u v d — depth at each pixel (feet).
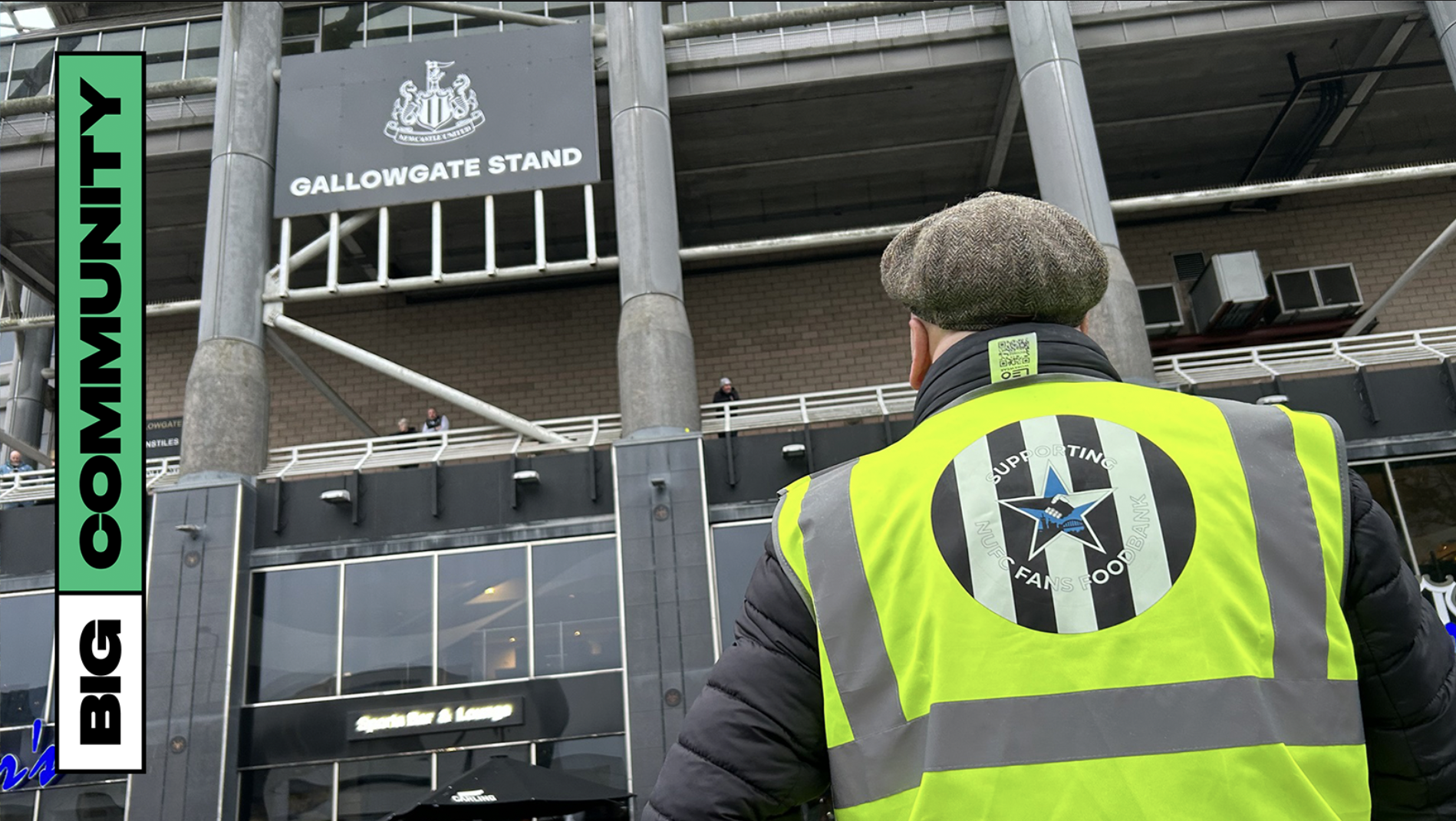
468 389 85.46
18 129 71.05
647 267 63.10
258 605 58.34
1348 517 3.48
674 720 53.57
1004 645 3.26
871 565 3.58
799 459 59.00
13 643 57.88
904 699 3.34
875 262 87.51
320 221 75.20
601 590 57.52
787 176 82.07
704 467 58.90
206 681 55.83
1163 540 3.36
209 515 59.06
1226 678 3.14
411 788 54.13
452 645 56.75
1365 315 72.23
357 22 73.77
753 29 69.21
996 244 4.00
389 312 88.22
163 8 81.20
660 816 3.53
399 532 59.41
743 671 3.65
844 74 70.49
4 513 60.85
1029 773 3.08
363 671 56.54
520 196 77.56
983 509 3.50
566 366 85.76
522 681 55.47
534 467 60.34
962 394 3.90
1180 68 73.72
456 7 69.92
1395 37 71.15
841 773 3.41
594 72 68.28
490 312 87.61
